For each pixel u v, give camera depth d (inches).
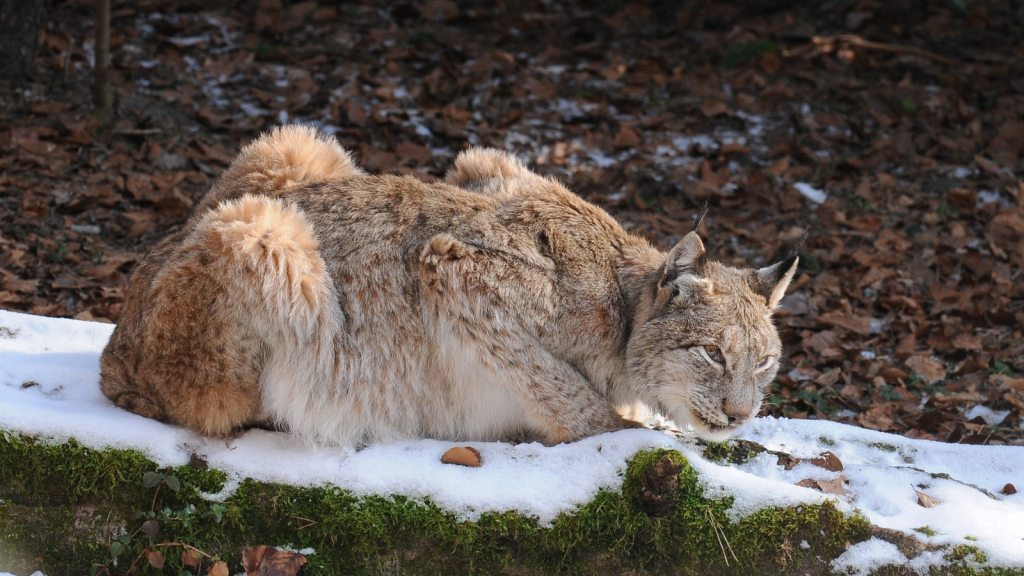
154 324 286.0
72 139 587.2
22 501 278.5
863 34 904.9
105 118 613.9
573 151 674.8
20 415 279.9
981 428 410.9
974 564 263.9
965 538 268.8
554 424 308.8
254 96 700.0
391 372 307.4
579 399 310.3
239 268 281.1
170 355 287.7
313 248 296.7
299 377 296.5
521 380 305.7
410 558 276.8
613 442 289.6
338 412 303.1
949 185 670.5
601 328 317.7
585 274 318.3
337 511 276.5
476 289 302.4
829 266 573.6
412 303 308.0
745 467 312.7
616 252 331.3
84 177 562.9
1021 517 283.4
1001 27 940.0
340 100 704.4
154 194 552.4
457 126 685.9
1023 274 565.0
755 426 346.6
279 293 284.4
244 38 788.6
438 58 797.2
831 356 476.4
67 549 279.1
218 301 282.8
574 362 322.7
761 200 633.0
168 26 776.9
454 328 303.4
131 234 521.3
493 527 273.9
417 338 308.3
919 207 641.6
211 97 694.5
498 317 303.3
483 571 275.9
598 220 335.6
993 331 506.9
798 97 783.1
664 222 592.1
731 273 326.6
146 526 271.4
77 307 457.1
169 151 602.9
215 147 614.9
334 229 310.7
